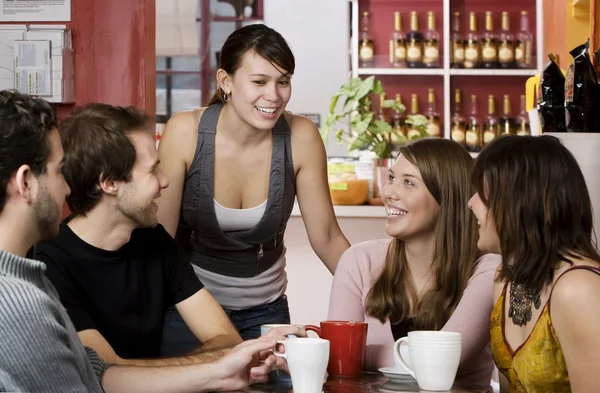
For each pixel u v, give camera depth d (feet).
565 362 5.81
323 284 13.75
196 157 9.04
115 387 6.30
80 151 6.72
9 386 4.53
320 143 9.43
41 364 4.62
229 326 7.73
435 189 7.34
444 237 7.39
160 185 7.03
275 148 9.11
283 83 8.57
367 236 13.80
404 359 6.32
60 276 6.91
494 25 20.99
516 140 6.08
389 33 21.01
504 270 6.18
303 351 5.59
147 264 7.49
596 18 10.66
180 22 23.90
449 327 7.10
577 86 9.96
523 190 5.94
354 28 20.58
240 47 8.43
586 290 5.62
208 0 23.90
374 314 7.45
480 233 6.31
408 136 20.27
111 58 11.43
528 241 5.94
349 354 6.38
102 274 7.11
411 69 20.34
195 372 6.25
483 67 20.65
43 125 4.91
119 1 11.39
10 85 11.17
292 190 9.36
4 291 4.55
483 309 7.15
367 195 13.80
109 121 6.78
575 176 5.96
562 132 10.14
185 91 24.22
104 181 6.81
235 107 8.66
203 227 9.23
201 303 7.76
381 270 7.67
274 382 6.42
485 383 7.46
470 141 20.68
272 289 9.60
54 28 11.27
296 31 23.09
